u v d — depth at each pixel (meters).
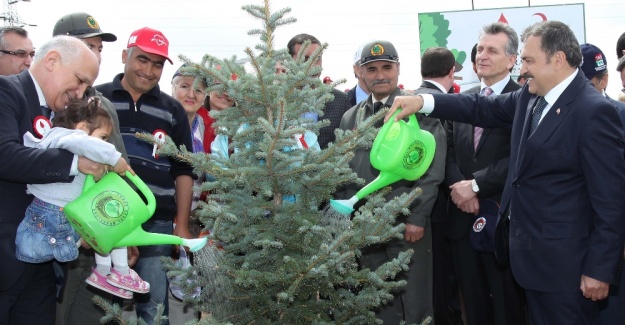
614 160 3.47
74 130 3.02
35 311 3.36
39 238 3.06
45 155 2.93
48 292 3.42
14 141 2.98
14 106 3.05
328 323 3.33
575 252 3.58
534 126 3.78
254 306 3.31
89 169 3.00
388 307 4.71
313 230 3.12
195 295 3.86
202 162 3.27
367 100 4.91
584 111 3.54
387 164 3.51
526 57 3.68
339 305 3.49
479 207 4.58
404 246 4.61
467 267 4.81
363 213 3.26
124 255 3.48
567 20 10.17
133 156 4.14
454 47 10.34
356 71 5.74
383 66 4.69
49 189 3.08
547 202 3.65
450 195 4.75
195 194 4.76
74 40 3.24
